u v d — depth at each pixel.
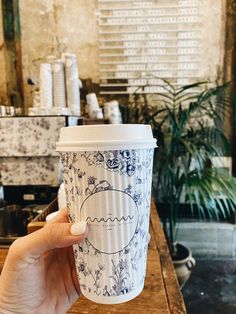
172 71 1.85
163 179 1.76
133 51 1.84
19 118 1.13
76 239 0.35
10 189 1.21
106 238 0.34
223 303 1.55
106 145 0.32
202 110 1.85
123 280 0.36
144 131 0.35
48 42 1.83
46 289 0.48
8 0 1.76
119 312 0.55
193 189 1.53
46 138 1.14
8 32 1.80
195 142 1.67
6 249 0.80
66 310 0.52
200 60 1.83
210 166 1.86
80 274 0.38
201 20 1.79
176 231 1.81
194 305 1.53
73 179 0.34
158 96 1.88
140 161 0.34
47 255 0.49
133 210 0.34
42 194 1.20
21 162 1.18
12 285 0.44
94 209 0.34
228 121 1.89
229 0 1.76
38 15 1.81
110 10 1.80
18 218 0.96
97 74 1.87
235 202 1.51
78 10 1.81
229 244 1.97
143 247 0.37
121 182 0.33
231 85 1.85
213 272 1.83
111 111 1.61
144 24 1.80
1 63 1.82
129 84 1.87
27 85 1.85
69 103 1.37
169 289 0.61
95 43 1.84
